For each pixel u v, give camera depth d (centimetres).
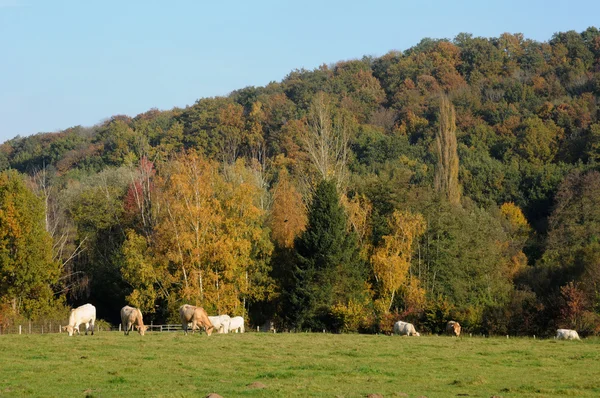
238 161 7169
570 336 4300
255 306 6197
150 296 5603
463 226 6538
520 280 6794
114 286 6700
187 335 3803
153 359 2655
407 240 5950
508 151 9988
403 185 6725
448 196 7362
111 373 2306
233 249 5591
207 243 5603
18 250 5478
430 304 5372
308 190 6825
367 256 6238
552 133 10288
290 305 5716
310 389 2028
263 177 8062
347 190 7019
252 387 2039
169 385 2094
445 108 7588
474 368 2608
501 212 8406
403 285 5919
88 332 4028
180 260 5494
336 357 2852
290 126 9931
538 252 7694
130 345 3108
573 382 2277
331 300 5650
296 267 5716
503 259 6775
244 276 5678
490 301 6044
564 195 7975
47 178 10038
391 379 2291
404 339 3922
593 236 7206
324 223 5806
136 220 7069
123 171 8506
